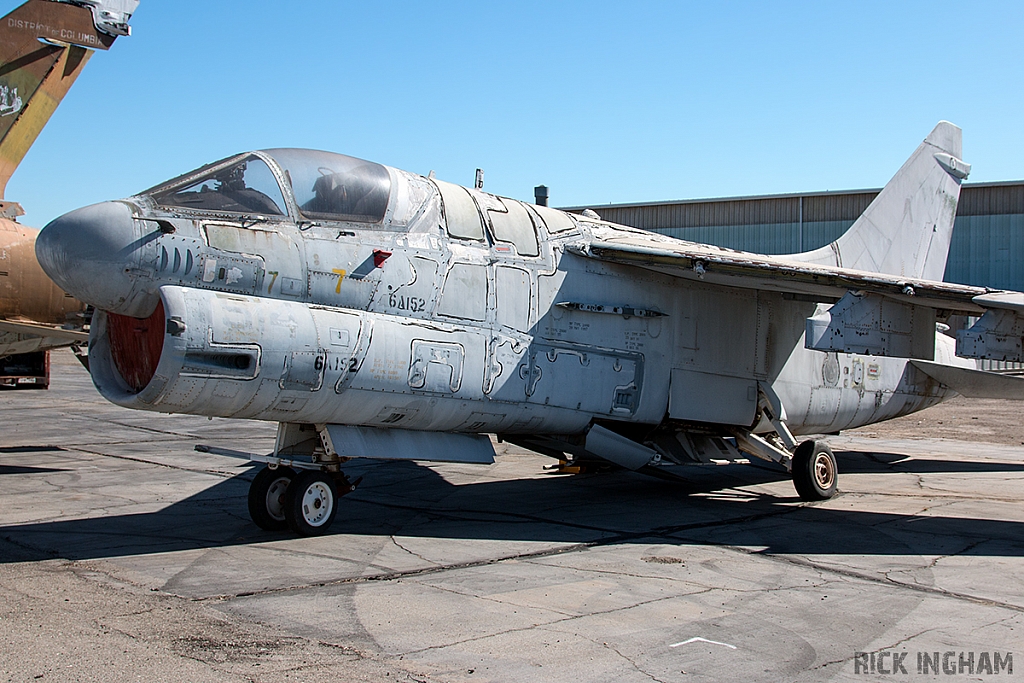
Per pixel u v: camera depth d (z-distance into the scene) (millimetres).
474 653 4418
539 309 8648
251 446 14891
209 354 6457
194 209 6855
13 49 14078
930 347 9344
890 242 13234
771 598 5656
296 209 7312
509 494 10391
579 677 4113
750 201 40062
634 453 9359
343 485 7918
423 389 7641
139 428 17438
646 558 6836
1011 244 35969
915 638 4832
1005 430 20812
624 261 9094
